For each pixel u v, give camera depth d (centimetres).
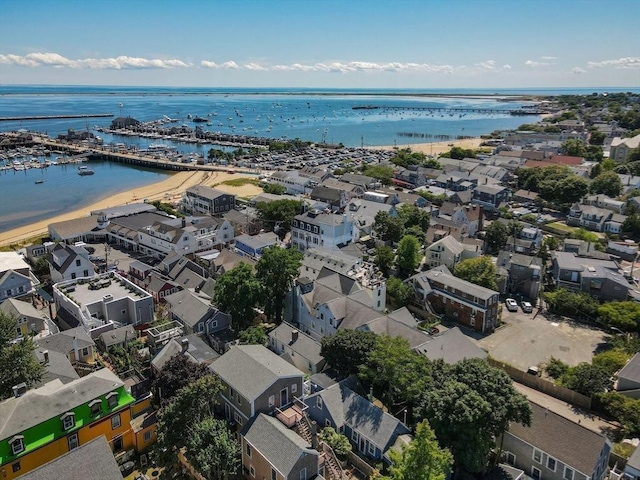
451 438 4784
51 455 4434
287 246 12069
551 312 8969
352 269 9362
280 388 5219
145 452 5062
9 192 19012
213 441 4556
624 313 8119
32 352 5659
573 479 4691
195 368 5438
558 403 6350
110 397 4838
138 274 9750
